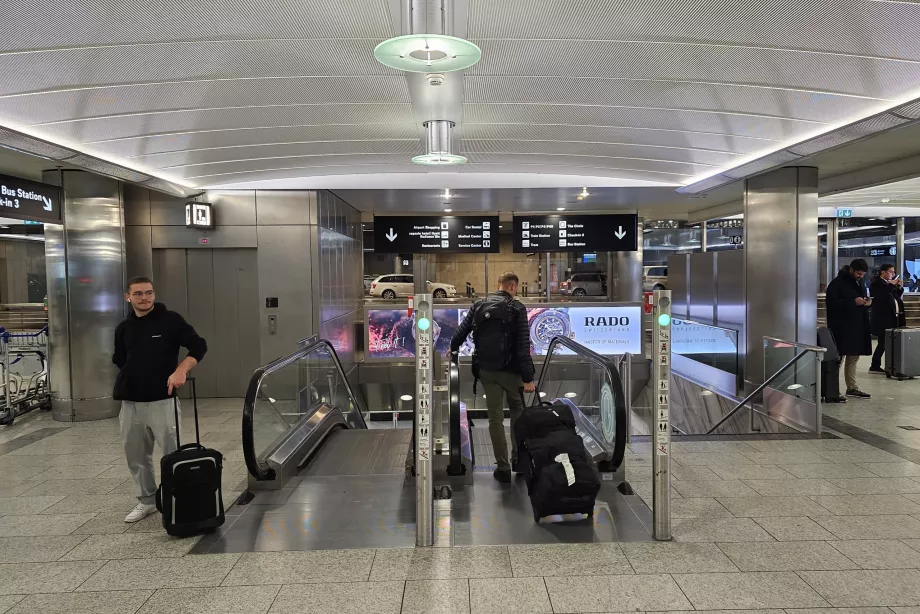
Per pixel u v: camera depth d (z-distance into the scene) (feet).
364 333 41.50
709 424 32.17
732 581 11.10
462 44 10.26
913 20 11.62
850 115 18.25
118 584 11.40
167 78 14.70
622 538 13.04
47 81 14.26
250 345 32.53
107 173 22.40
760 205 28.48
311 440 20.25
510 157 25.32
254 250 32.24
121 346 14.79
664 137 21.42
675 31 12.67
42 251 74.02
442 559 12.14
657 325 12.77
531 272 43.88
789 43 13.07
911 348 33.60
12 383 31.83
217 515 13.73
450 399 16.79
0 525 14.47
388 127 20.01
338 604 10.47
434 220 38.40
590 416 20.97
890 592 10.67
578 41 13.33
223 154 22.81
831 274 59.00
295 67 14.40
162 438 14.73
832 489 16.08
